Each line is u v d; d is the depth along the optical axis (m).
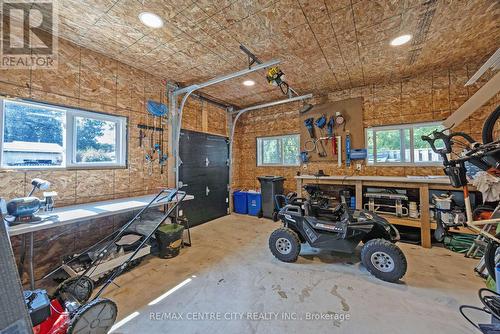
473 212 2.52
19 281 0.99
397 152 3.72
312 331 1.47
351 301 1.78
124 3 1.83
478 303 1.71
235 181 5.36
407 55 2.80
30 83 2.16
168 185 3.57
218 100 4.75
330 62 2.98
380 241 2.13
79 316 1.25
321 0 1.82
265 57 2.81
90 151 2.68
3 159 2.03
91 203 2.54
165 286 2.04
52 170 2.32
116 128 2.97
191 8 1.89
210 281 2.12
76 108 2.50
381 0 1.83
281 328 1.50
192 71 3.25
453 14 2.00
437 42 2.50
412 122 3.54
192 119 4.17
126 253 2.29
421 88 3.47
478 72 2.39
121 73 2.93
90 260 2.17
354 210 2.72
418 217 3.06
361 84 3.84
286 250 2.54
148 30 2.22
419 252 2.71
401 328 1.48
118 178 2.90
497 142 1.33
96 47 2.55
